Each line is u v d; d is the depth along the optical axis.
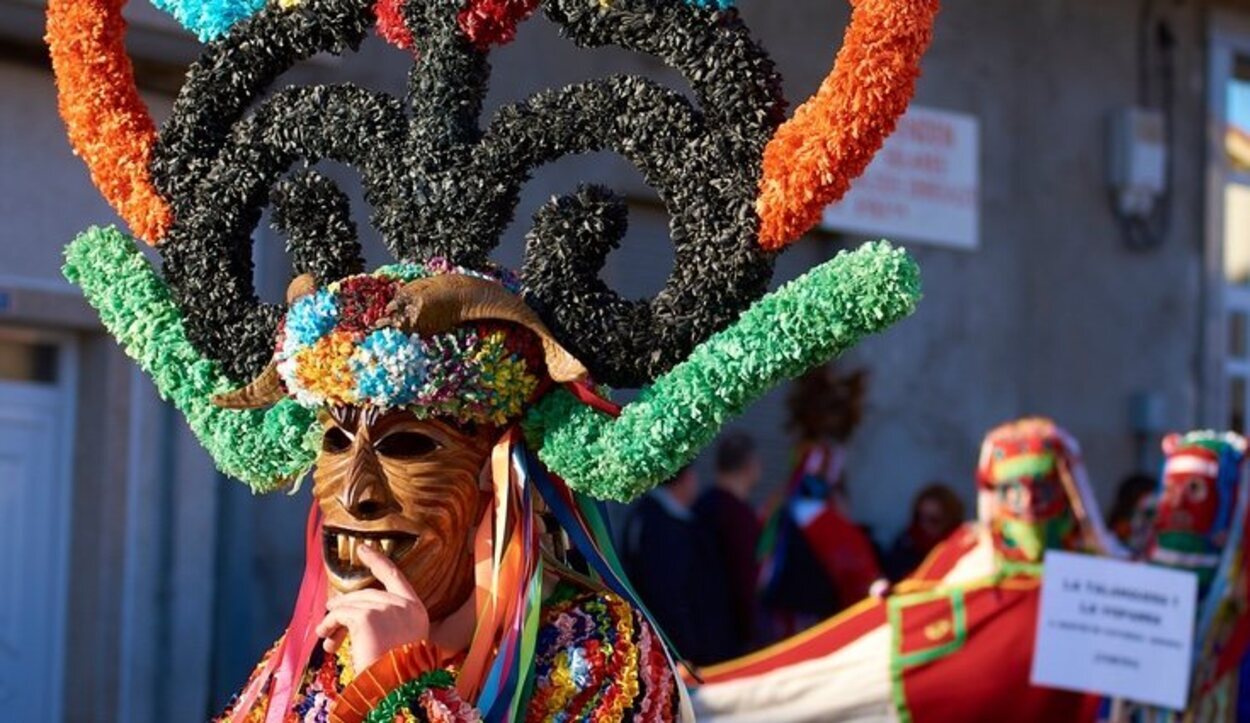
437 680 3.11
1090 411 13.08
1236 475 7.11
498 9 3.34
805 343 3.07
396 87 9.27
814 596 9.41
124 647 9.02
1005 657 7.61
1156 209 13.41
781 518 9.51
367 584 3.22
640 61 10.27
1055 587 7.21
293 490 3.54
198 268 3.49
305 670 3.38
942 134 12.34
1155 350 13.41
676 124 3.19
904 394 12.14
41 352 9.04
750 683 7.81
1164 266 13.48
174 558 9.19
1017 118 12.77
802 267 11.70
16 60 8.68
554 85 10.04
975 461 12.47
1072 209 13.02
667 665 3.23
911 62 3.06
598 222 3.23
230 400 3.32
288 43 3.50
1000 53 12.68
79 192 8.91
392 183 3.37
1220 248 13.74
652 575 8.96
